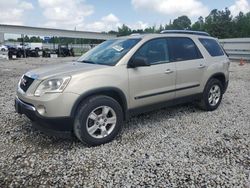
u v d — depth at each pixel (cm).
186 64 559
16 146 435
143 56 491
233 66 1945
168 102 540
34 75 435
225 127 534
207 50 626
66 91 401
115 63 462
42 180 337
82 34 5819
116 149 426
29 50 3666
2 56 3569
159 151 420
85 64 480
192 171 360
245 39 2509
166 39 541
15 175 347
